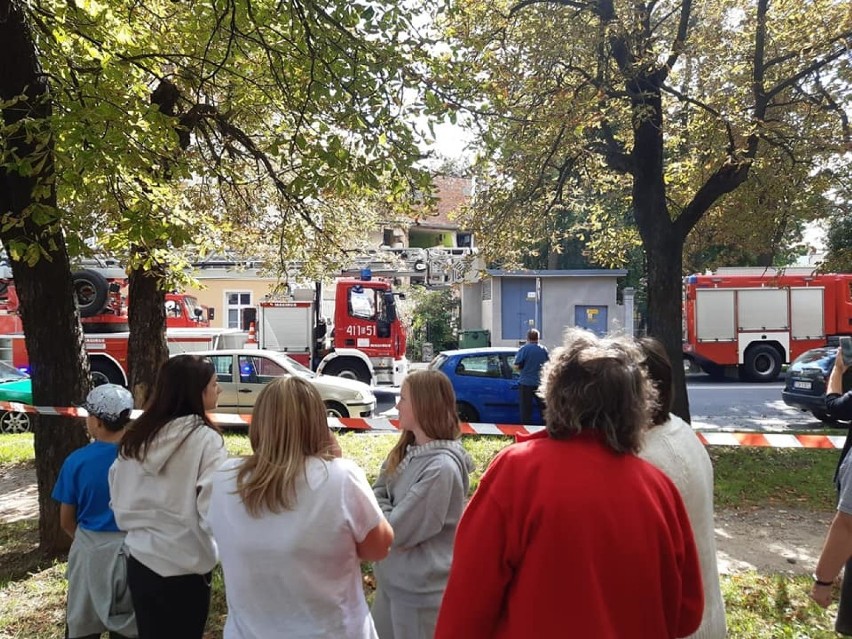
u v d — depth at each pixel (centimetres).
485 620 175
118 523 290
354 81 664
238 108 912
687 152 1230
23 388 1369
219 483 222
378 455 978
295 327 1702
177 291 772
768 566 564
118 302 1560
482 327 3181
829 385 339
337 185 693
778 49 1079
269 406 217
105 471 312
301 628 208
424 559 284
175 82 870
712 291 2134
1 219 543
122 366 1522
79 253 570
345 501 214
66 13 619
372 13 666
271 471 210
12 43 546
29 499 855
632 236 1366
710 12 1095
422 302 3073
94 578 304
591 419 177
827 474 872
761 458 964
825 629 429
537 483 175
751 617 452
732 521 695
